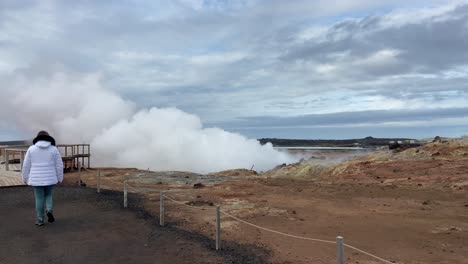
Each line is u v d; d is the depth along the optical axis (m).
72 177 22.23
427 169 22.17
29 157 9.90
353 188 19.06
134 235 9.38
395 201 15.69
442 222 12.07
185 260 7.68
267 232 10.46
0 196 14.30
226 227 10.73
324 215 13.09
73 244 8.62
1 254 7.92
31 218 10.97
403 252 9.03
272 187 19.77
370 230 11.09
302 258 8.23
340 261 5.69
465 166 21.75
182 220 11.12
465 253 9.00
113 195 14.68
